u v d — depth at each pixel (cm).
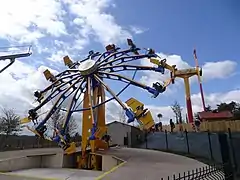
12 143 4009
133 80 2339
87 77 2502
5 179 1411
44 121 2588
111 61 2575
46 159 2216
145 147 3039
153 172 1206
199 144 1883
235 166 1206
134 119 2098
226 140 1332
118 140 4491
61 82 2742
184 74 3525
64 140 2267
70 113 2458
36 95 2761
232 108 5600
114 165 1869
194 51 3538
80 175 1581
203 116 3550
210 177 873
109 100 2275
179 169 1292
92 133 2155
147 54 2558
